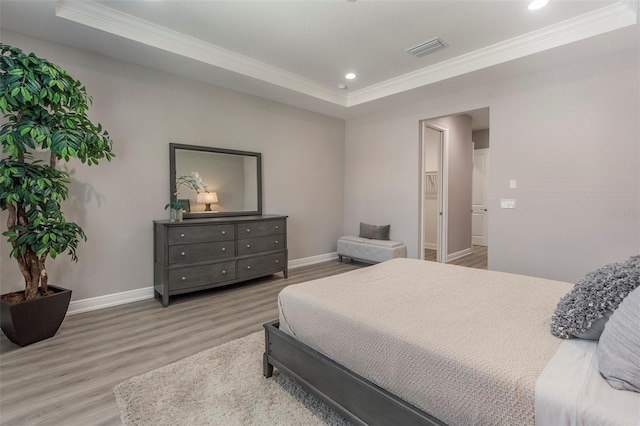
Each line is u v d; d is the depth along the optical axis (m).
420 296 1.73
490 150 3.83
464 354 1.10
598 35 2.69
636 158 2.92
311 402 1.70
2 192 2.20
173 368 2.03
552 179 3.39
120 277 3.25
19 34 2.68
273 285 3.95
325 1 2.50
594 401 0.85
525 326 1.33
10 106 2.20
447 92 4.14
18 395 1.76
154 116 3.44
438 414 1.12
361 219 5.47
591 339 1.19
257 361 2.12
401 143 4.84
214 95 3.93
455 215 5.64
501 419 0.97
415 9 2.61
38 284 2.45
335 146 5.53
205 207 3.85
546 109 3.41
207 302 3.32
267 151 4.53
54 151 2.30
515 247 3.66
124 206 3.26
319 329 1.60
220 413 1.60
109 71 3.12
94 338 2.47
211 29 2.93
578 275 3.25
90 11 2.55
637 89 2.90
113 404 1.70
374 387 1.31
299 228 5.01
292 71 3.92
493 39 3.12
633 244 2.95
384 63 3.68
